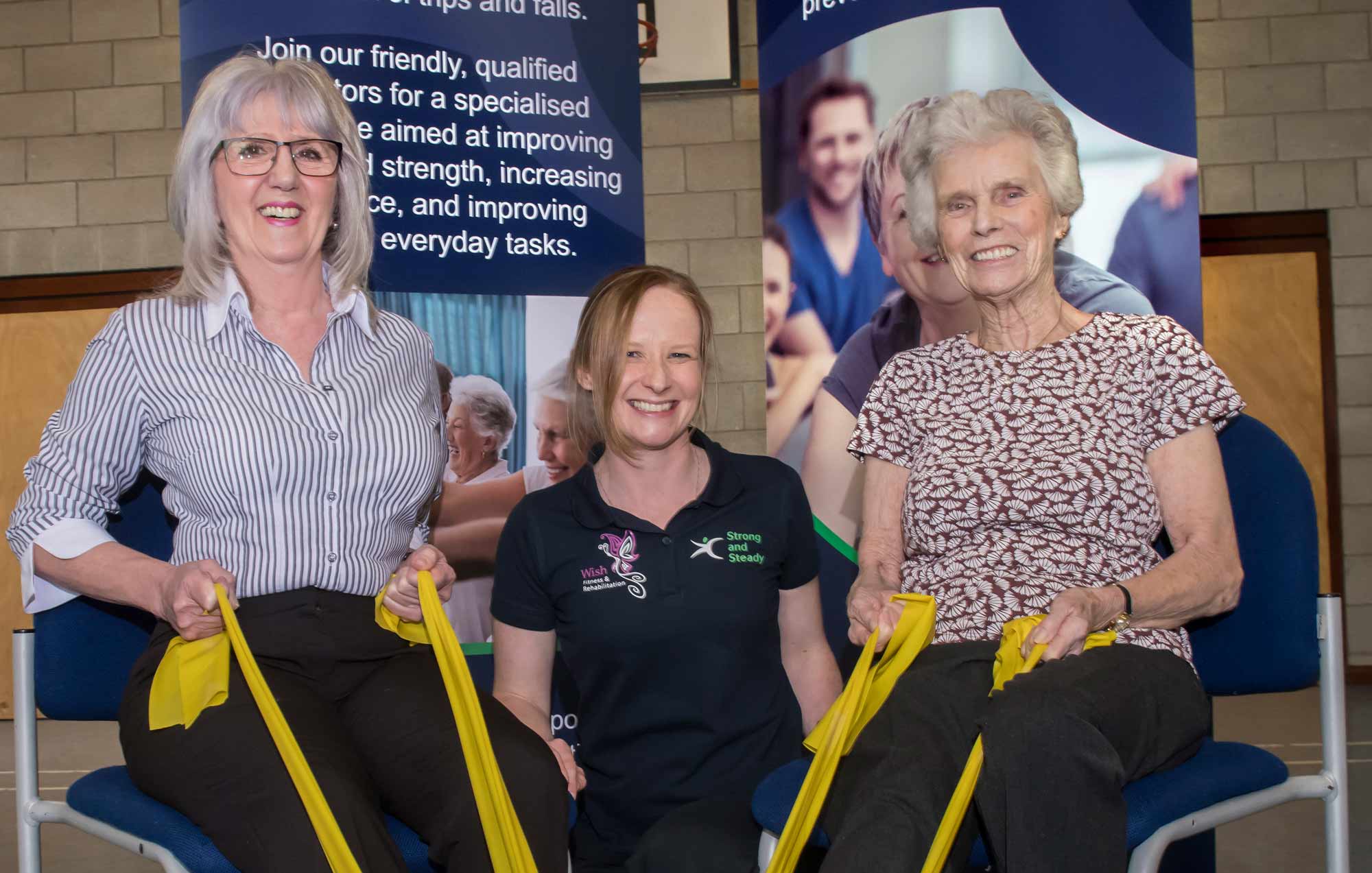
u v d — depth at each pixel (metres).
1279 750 3.65
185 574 1.26
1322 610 1.51
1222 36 4.97
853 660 2.33
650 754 1.52
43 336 5.14
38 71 5.08
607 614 1.51
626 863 1.51
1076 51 2.20
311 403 1.46
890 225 2.31
